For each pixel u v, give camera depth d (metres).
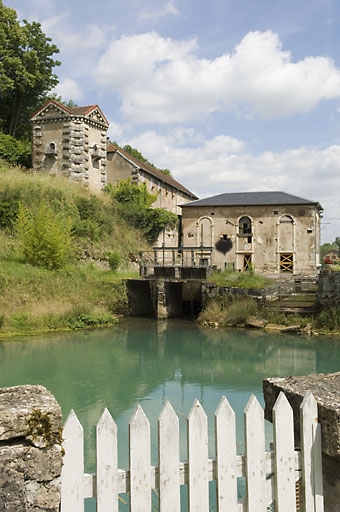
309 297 24.22
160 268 27.52
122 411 9.75
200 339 19.34
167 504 2.82
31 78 40.94
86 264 30.03
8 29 40.38
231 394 11.13
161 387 11.93
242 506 2.96
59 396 10.98
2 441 2.53
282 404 3.02
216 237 36.06
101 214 34.81
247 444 2.96
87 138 37.81
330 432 2.98
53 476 2.58
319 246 38.09
